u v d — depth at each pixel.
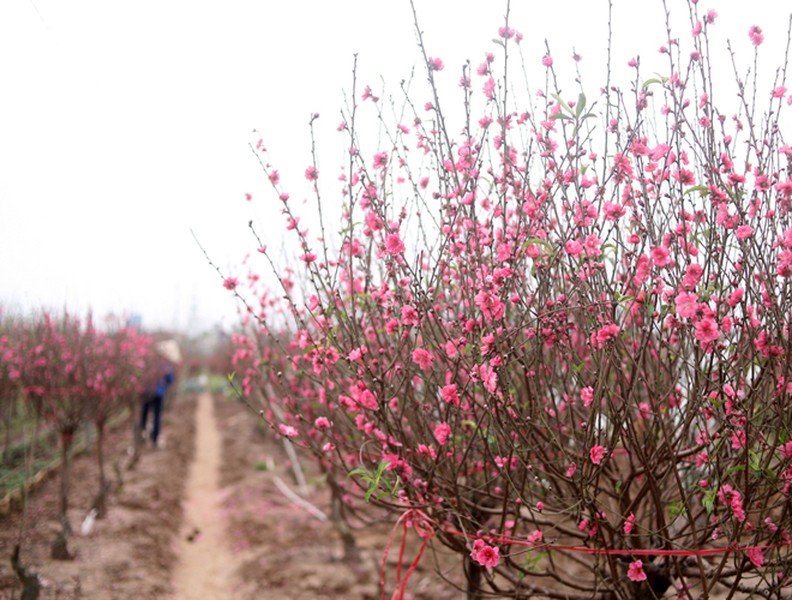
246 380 4.04
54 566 5.09
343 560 5.47
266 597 4.94
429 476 2.40
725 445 2.28
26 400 6.78
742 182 2.05
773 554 2.23
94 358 6.75
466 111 2.28
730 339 2.07
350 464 3.71
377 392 2.33
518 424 2.28
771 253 2.15
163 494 7.80
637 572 2.14
